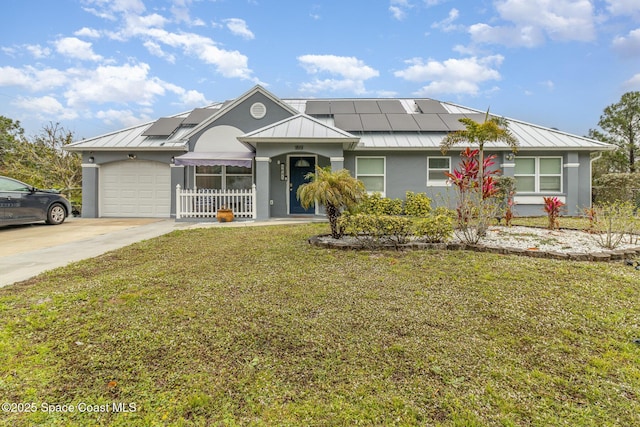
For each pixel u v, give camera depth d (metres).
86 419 2.31
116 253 6.84
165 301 4.22
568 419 2.31
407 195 14.06
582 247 6.72
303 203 7.56
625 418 2.31
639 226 8.52
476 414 2.36
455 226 7.78
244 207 12.30
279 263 5.89
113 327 3.54
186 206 12.16
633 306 3.98
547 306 4.01
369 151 14.27
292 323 3.65
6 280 5.08
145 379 2.73
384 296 4.36
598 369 2.85
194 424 2.28
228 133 14.32
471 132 8.31
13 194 10.27
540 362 2.96
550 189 14.41
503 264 5.54
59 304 4.08
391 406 2.44
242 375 2.79
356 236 7.16
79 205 16.30
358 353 3.10
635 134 22.84
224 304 4.13
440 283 4.79
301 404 2.47
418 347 3.19
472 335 3.40
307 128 12.41
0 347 3.11
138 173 14.56
